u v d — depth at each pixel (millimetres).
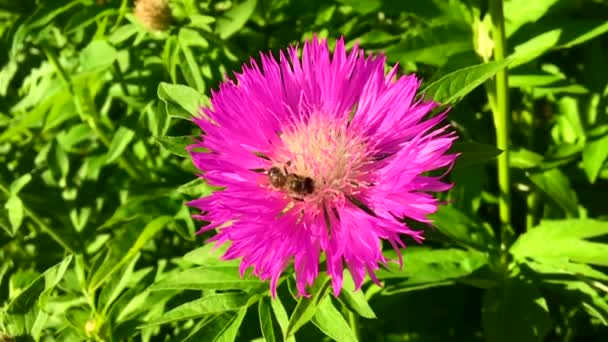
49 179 205
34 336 140
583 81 180
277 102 123
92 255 188
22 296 140
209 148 112
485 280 136
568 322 179
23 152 210
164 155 189
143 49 186
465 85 122
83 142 215
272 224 105
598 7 166
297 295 119
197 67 156
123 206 158
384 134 119
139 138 189
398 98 118
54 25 187
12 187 178
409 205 104
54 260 190
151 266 184
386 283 142
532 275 139
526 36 155
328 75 122
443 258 140
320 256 114
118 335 146
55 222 197
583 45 183
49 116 193
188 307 126
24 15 189
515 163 171
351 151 118
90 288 145
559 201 160
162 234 196
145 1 156
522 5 157
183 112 129
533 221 182
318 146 119
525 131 197
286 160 121
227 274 127
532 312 133
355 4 156
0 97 215
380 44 176
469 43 155
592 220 136
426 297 187
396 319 183
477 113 196
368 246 103
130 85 187
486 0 161
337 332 114
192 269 128
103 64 166
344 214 110
